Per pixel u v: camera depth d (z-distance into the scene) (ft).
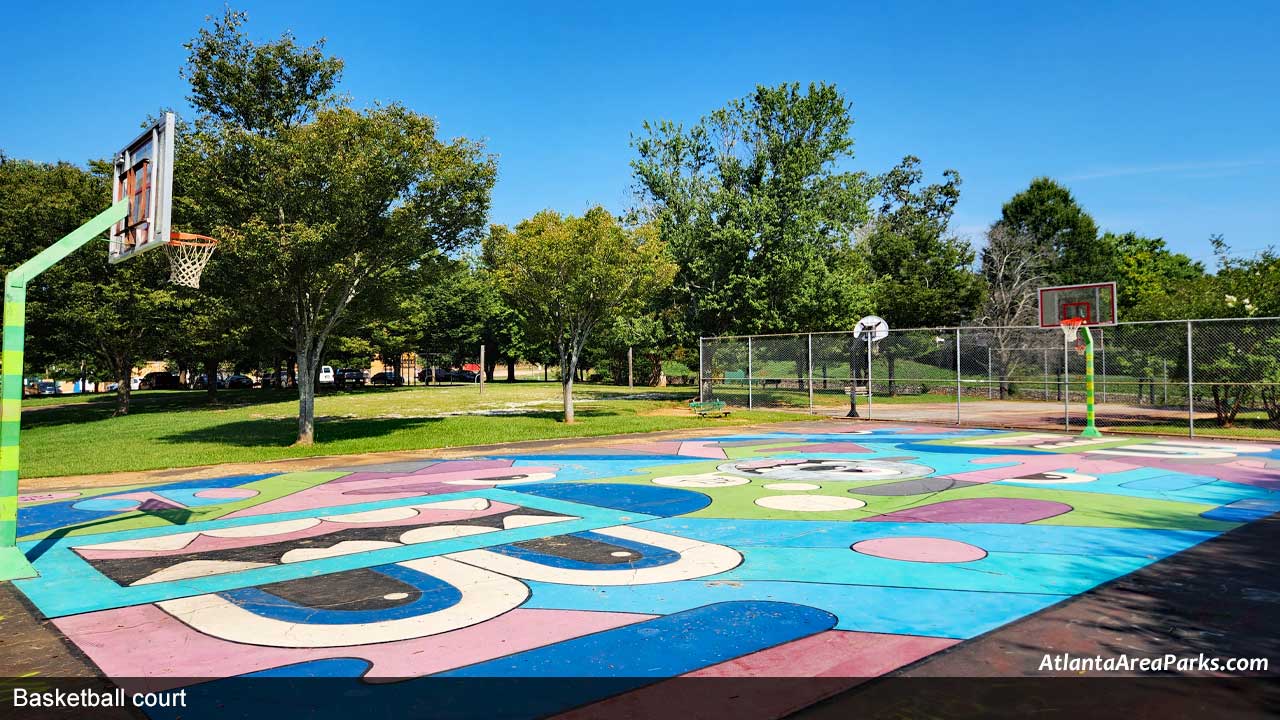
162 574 21.71
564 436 64.18
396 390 164.04
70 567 22.68
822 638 15.76
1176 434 61.67
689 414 87.66
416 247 57.41
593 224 72.74
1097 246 157.48
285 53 56.75
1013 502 31.99
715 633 16.14
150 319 90.99
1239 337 65.00
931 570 21.08
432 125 55.88
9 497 22.03
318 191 52.11
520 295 75.25
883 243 143.33
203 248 32.07
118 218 24.54
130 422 83.41
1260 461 45.03
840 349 102.53
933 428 70.95
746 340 97.55
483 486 37.93
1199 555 22.47
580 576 20.88
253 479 41.50
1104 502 31.81
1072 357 110.73
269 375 219.61
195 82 55.26
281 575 21.39
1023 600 18.17
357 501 33.99
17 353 22.48
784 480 39.06
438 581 20.53
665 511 30.71
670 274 80.12
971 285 125.49
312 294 56.18
